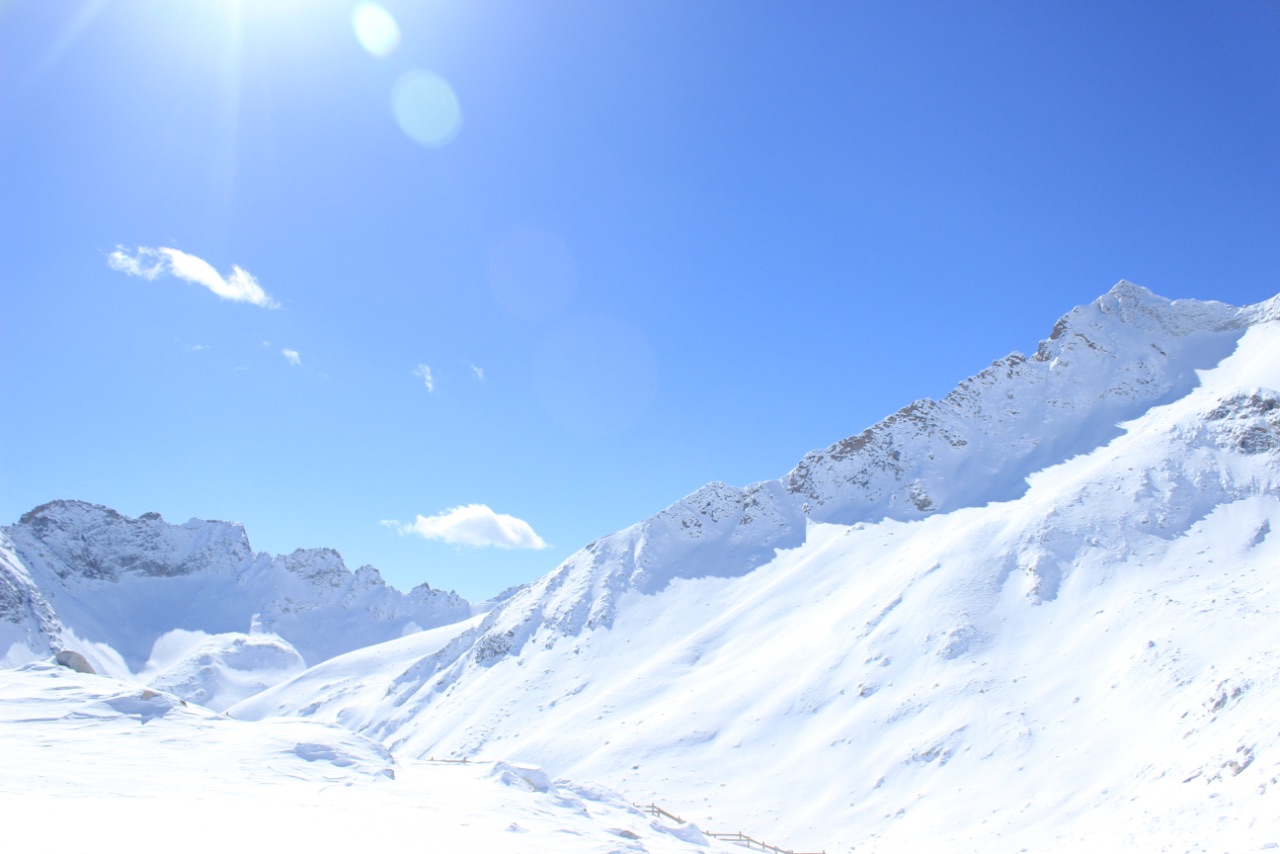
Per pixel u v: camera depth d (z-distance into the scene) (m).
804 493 161.62
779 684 86.25
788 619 109.25
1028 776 53.69
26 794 16.61
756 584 132.38
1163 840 30.86
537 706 114.25
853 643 86.06
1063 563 82.81
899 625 84.00
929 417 158.50
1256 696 43.94
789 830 57.59
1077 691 62.56
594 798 31.52
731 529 158.50
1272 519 76.75
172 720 28.25
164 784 19.73
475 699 127.44
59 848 11.38
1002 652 73.56
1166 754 46.12
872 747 66.88
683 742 79.50
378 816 18.44
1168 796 38.59
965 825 50.28
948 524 122.50
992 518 100.06
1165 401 136.12
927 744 62.78
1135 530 83.06
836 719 74.25
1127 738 52.84
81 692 30.03
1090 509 89.00
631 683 105.19
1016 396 154.25
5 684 30.92
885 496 147.62
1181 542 79.44
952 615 80.44
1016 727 60.25
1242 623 58.97
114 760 22.42
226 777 21.77
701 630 119.56
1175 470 89.81
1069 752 54.69
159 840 12.70
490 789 25.67
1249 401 94.38
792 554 139.62
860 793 60.94
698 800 66.44
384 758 27.88
